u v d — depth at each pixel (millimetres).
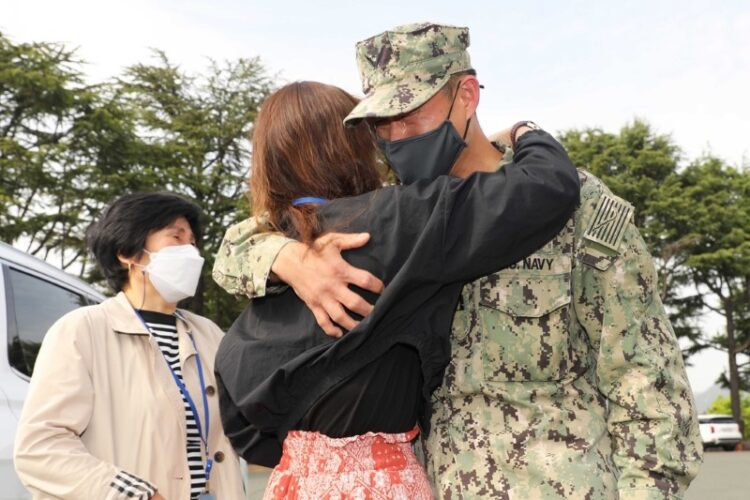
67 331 2367
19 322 3213
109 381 2383
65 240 23125
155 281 2543
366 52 1512
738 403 32906
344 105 1567
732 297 33750
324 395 1414
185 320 2658
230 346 1503
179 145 27266
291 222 1520
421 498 1463
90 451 2285
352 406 1408
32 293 3371
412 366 1446
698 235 32469
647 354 1451
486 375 1482
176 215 2635
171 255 2549
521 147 1465
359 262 1392
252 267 1460
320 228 1444
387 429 1444
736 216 33188
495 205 1330
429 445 1549
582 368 1508
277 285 1472
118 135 25094
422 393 1486
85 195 23719
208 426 2496
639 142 35094
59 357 2303
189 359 2574
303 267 1399
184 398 2475
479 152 1578
